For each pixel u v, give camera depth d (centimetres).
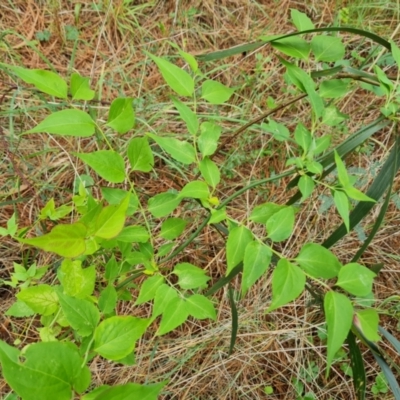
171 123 114
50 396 35
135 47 127
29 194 102
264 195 109
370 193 60
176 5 131
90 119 54
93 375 90
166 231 62
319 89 63
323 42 64
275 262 68
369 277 50
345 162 113
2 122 108
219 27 135
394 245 109
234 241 53
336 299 49
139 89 115
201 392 94
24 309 68
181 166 108
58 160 106
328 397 96
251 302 100
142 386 35
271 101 109
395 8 133
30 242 38
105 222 41
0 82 112
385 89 58
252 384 96
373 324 51
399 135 59
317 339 100
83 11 130
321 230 107
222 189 109
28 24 126
